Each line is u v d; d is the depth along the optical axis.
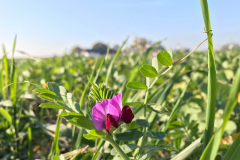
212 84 0.11
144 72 0.10
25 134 0.23
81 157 0.17
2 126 0.26
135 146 0.11
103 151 0.15
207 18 0.10
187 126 0.18
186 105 0.23
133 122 0.12
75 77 0.52
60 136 0.25
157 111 0.11
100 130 0.09
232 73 0.39
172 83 0.22
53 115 0.35
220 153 0.16
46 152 0.26
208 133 0.11
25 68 0.64
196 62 0.75
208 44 0.11
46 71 0.65
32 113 0.23
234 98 0.06
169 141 0.22
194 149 0.12
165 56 0.10
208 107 0.11
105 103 0.09
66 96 0.10
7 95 0.25
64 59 1.00
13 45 0.21
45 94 0.10
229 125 0.20
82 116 0.09
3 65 0.24
